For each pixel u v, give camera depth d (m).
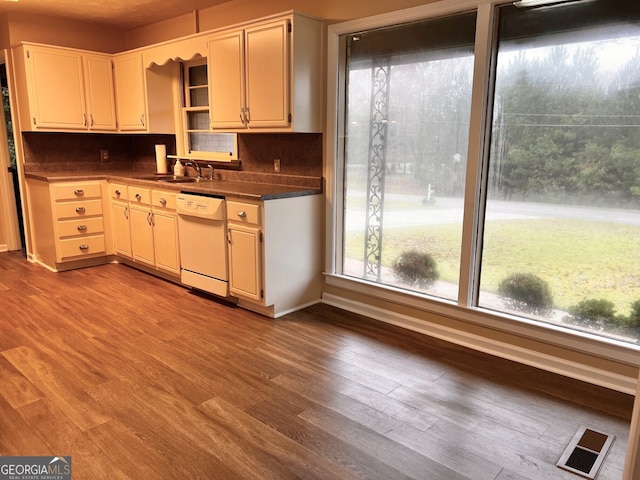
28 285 4.15
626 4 2.26
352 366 2.72
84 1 4.12
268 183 3.96
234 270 3.51
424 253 3.19
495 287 2.89
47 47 4.44
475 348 2.96
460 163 2.93
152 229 4.23
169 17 4.62
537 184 2.64
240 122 3.62
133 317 3.44
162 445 2.00
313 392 2.44
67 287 4.11
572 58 2.44
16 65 4.52
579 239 2.54
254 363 2.75
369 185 3.42
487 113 2.75
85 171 5.15
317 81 3.43
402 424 2.17
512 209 2.75
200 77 4.49
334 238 3.63
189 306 3.68
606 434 2.12
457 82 2.87
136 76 4.61
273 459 1.93
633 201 2.36
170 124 4.76
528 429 2.15
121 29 5.20
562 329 2.62
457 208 2.98
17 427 2.11
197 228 3.72
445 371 2.68
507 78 2.67
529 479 1.84
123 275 4.50
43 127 4.53
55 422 2.15
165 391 2.43
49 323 3.31
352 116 3.43
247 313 3.54
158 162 4.82
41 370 2.63
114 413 2.23
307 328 3.27
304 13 3.24
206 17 4.28
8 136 5.32
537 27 2.53
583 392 2.47
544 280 2.69
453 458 1.95
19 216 5.54
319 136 3.55
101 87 4.82
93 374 2.60
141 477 1.82
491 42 2.66
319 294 3.80
